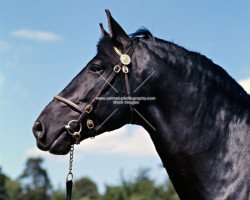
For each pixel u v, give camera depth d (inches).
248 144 163.5
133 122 176.1
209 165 164.2
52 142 171.6
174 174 169.6
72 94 173.6
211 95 170.1
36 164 1956.2
